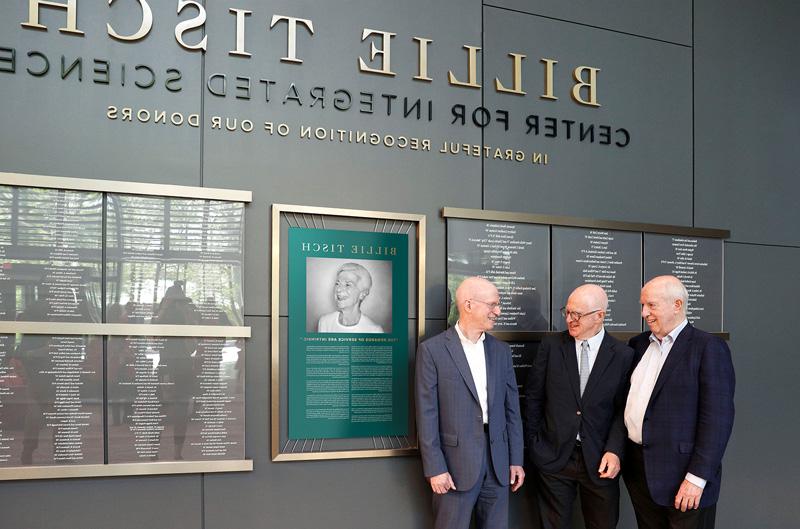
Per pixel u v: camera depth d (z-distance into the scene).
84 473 3.10
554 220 3.93
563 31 4.08
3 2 3.13
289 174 3.49
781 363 4.47
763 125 4.55
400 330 3.62
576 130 4.08
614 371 3.43
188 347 3.26
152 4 3.33
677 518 3.16
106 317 3.17
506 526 3.36
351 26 3.64
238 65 3.44
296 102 3.53
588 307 3.44
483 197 3.85
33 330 3.06
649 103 4.27
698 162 4.37
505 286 3.81
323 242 3.52
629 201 4.18
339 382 3.51
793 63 4.66
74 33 3.21
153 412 3.20
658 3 4.32
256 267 3.41
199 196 3.31
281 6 3.53
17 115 3.12
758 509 4.34
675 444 3.17
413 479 3.62
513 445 3.43
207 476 3.29
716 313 4.28
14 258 3.07
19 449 3.04
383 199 3.64
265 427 3.38
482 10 3.91
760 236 4.49
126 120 3.26
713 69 4.45
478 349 3.41
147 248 3.24
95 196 3.19
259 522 3.35
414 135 3.73
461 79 3.84
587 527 3.57
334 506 3.47
